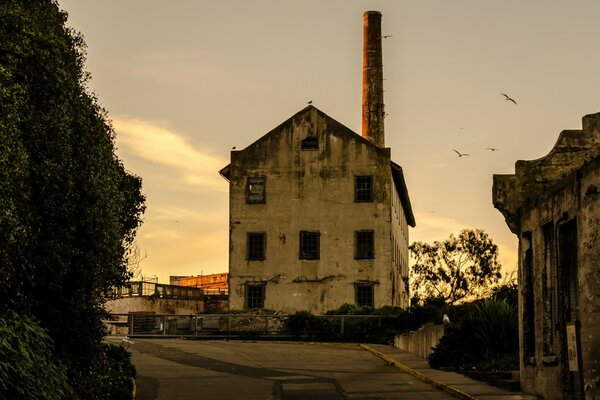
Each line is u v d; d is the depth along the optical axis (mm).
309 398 21484
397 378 25359
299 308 52906
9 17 15773
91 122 18031
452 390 21000
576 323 15992
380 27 66625
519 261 20484
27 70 16016
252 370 28219
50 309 16156
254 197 54438
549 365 18141
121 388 19438
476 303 29828
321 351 35500
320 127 54625
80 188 17016
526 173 20297
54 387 14531
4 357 13383
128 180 25047
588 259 15461
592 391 15242
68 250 16469
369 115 65312
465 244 52469
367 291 52781
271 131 54938
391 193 54188
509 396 19094
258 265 53625
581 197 15836
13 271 14508
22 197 14820
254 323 45625
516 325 25359
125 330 46969
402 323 42250
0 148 14234
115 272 19547
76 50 18438
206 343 38781
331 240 53531
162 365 29391
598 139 20094
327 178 54125
